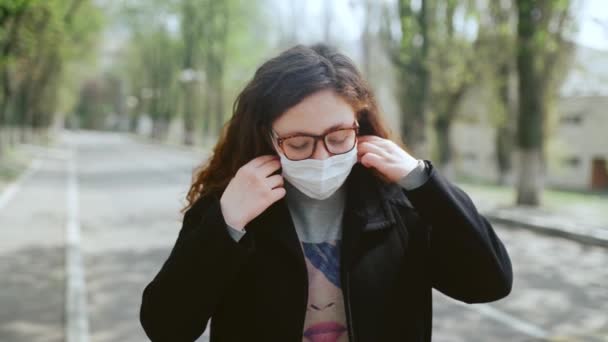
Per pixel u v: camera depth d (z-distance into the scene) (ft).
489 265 4.45
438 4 56.85
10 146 100.01
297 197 4.78
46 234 29.43
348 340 4.56
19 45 45.29
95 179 63.41
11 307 17.20
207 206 4.77
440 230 4.43
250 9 130.52
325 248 4.65
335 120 4.19
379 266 4.46
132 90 245.04
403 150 4.94
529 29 40.24
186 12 135.64
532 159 40.63
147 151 130.62
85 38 102.06
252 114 4.56
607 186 83.15
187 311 4.29
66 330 15.29
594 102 83.20
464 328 16.11
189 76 141.49
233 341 4.52
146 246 27.27
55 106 166.30
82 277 20.71
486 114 75.25
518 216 35.06
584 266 23.61
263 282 4.40
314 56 4.36
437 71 60.80
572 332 15.69
